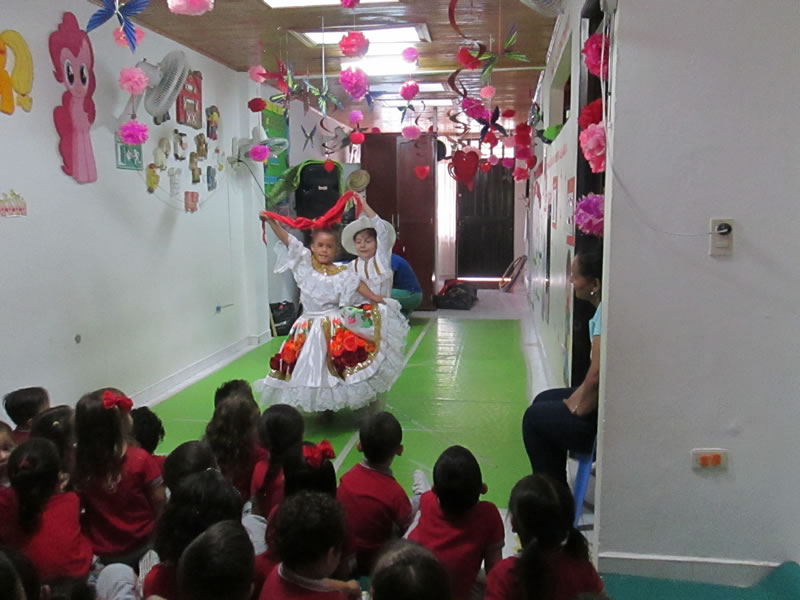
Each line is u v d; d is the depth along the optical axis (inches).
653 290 87.3
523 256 419.5
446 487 73.8
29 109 130.0
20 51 126.8
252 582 55.0
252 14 167.3
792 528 88.6
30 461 72.1
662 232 86.1
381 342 155.9
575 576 62.8
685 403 88.6
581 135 92.0
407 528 87.0
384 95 299.1
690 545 91.0
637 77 84.3
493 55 160.4
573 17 143.0
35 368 133.9
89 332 151.2
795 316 85.1
